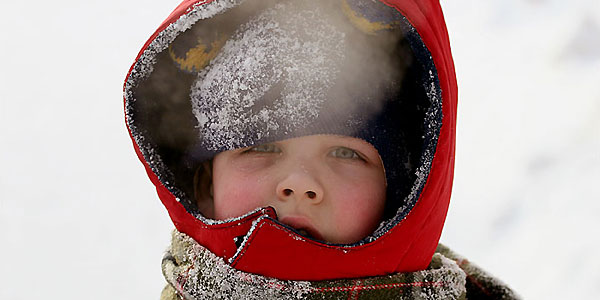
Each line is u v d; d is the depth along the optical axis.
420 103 1.27
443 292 1.26
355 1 1.20
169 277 1.30
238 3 1.19
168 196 1.32
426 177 1.18
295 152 1.26
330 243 1.17
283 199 1.24
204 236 1.26
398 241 1.20
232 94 1.24
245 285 1.18
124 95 1.27
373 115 1.25
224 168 1.29
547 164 3.36
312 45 1.22
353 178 1.26
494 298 1.55
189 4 1.23
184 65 1.30
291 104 1.21
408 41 1.21
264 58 1.22
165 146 1.33
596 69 4.00
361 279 1.20
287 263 1.17
